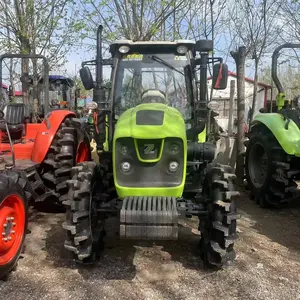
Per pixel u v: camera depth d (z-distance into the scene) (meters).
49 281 3.35
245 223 4.88
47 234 4.43
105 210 3.61
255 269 3.58
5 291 3.18
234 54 6.91
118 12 8.05
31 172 4.41
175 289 3.23
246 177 6.11
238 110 6.81
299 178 5.43
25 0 8.40
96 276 3.44
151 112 3.57
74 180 3.51
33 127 5.35
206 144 3.94
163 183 3.39
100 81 4.40
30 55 5.35
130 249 4.00
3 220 3.25
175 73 4.56
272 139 5.40
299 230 4.66
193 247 4.06
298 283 3.34
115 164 3.40
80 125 5.53
